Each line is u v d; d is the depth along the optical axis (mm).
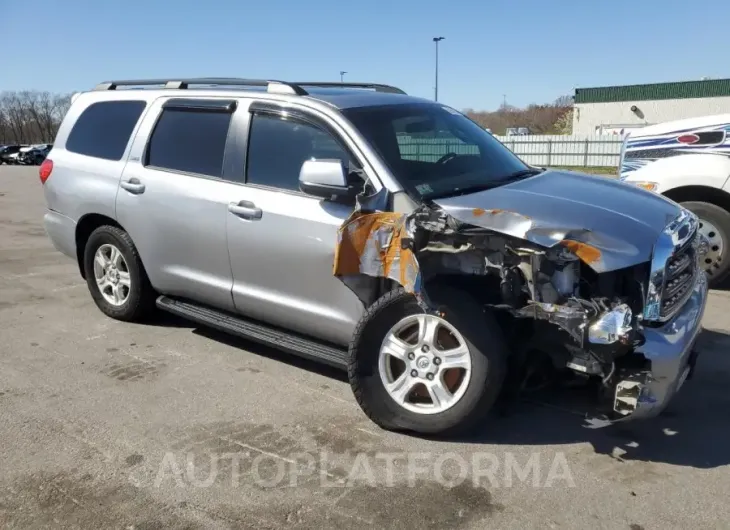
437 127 4570
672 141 6867
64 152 5918
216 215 4617
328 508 3178
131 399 4320
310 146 4273
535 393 4199
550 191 3893
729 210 6590
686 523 3037
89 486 3359
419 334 3707
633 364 3311
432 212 3459
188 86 5289
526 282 3348
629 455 3617
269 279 4418
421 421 3736
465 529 3014
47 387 4508
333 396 4359
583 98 50781
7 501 3238
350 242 3619
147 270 5305
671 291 3406
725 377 4586
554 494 3273
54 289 6934
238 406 4219
